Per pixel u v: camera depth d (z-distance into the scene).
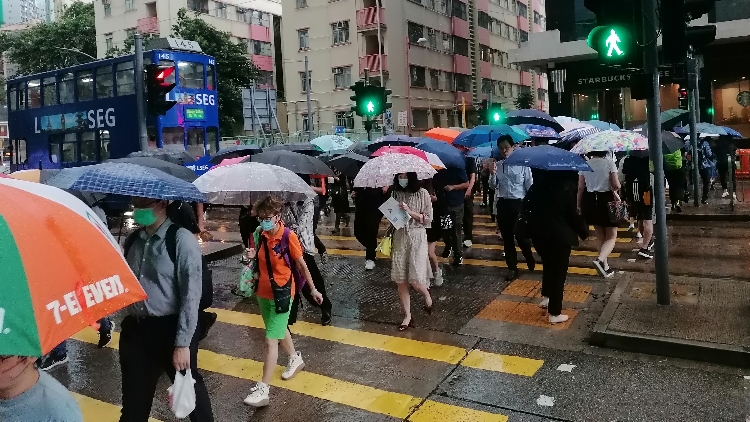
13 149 22.16
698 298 6.18
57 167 20.06
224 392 4.79
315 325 6.44
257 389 4.48
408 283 6.19
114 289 1.72
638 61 5.94
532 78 55.59
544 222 5.92
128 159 5.43
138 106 13.45
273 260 4.43
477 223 13.51
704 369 4.75
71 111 19.33
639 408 4.17
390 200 5.93
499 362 5.16
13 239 1.52
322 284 6.38
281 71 45.44
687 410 4.11
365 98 16.61
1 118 62.50
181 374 3.24
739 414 4.02
